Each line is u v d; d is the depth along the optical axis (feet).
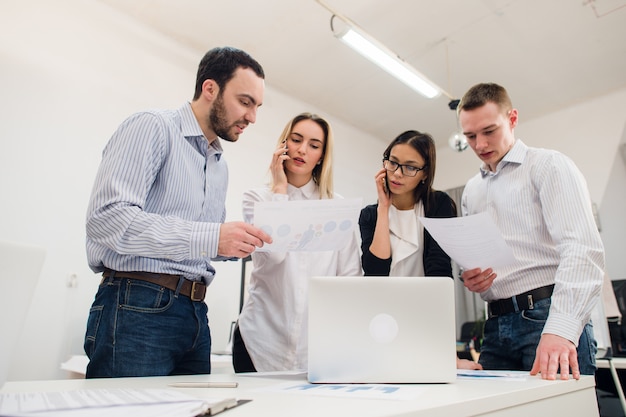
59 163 8.45
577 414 2.46
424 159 4.80
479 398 1.81
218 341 10.00
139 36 10.18
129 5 9.81
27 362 7.49
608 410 7.32
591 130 12.89
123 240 2.94
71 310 8.14
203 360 3.68
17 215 7.81
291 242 3.09
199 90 4.06
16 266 1.63
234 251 2.91
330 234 3.10
